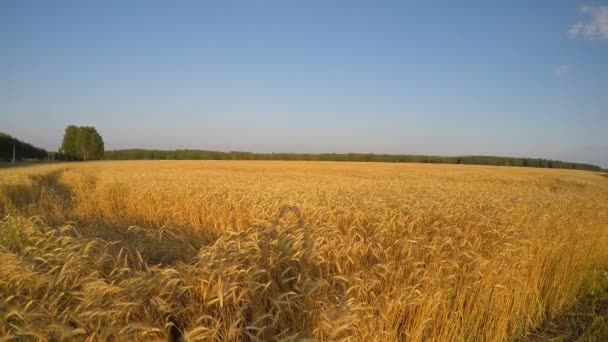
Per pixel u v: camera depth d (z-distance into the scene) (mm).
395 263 4059
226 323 2646
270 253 3404
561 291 5637
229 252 3312
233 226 7047
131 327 2260
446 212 7527
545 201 10922
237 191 11273
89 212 9820
